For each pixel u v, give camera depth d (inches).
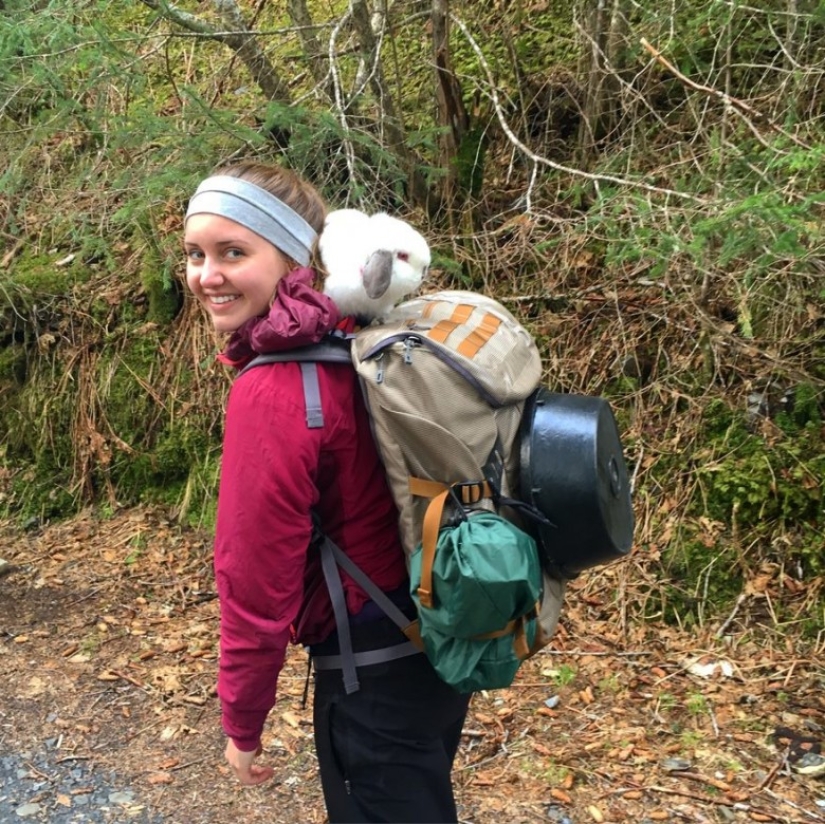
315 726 62.6
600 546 57.7
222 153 137.9
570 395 61.4
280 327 52.7
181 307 178.4
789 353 135.0
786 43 131.3
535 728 109.3
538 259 155.6
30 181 183.0
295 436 52.6
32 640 135.6
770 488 128.7
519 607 53.5
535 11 182.7
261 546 52.9
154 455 173.9
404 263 62.3
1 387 193.6
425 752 60.3
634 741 105.7
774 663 116.2
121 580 153.5
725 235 101.1
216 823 96.7
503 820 94.7
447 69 153.2
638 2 147.4
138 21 161.2
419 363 54.5
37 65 127.0
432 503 54.4
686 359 142.6
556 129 172.1
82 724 114.7
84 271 189.6
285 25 187.0
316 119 132.0
